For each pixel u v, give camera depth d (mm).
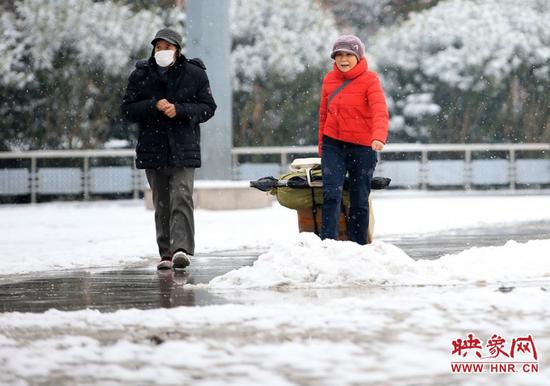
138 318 18062
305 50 72438
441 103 76312
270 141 72312
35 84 68812
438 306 18953
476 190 74562
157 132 27297
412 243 34750
